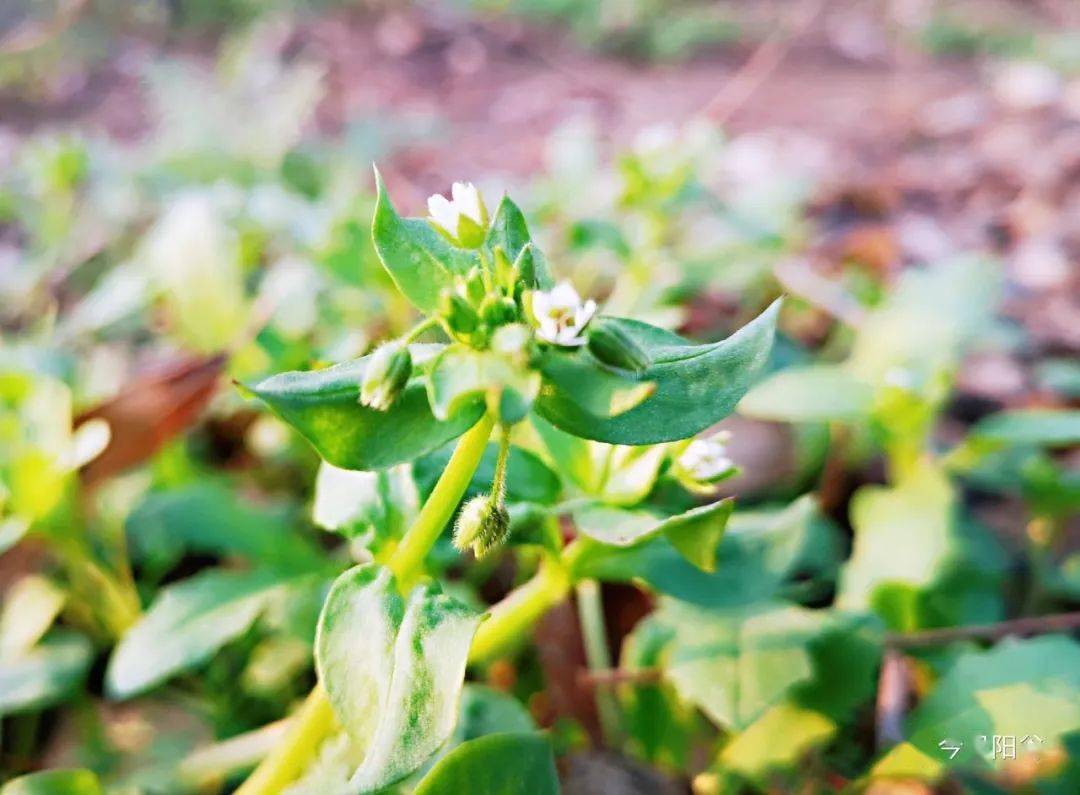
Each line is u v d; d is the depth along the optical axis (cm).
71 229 29
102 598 17
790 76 58
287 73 43
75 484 17
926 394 17
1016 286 29
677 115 48
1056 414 17
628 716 15
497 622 13
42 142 30
